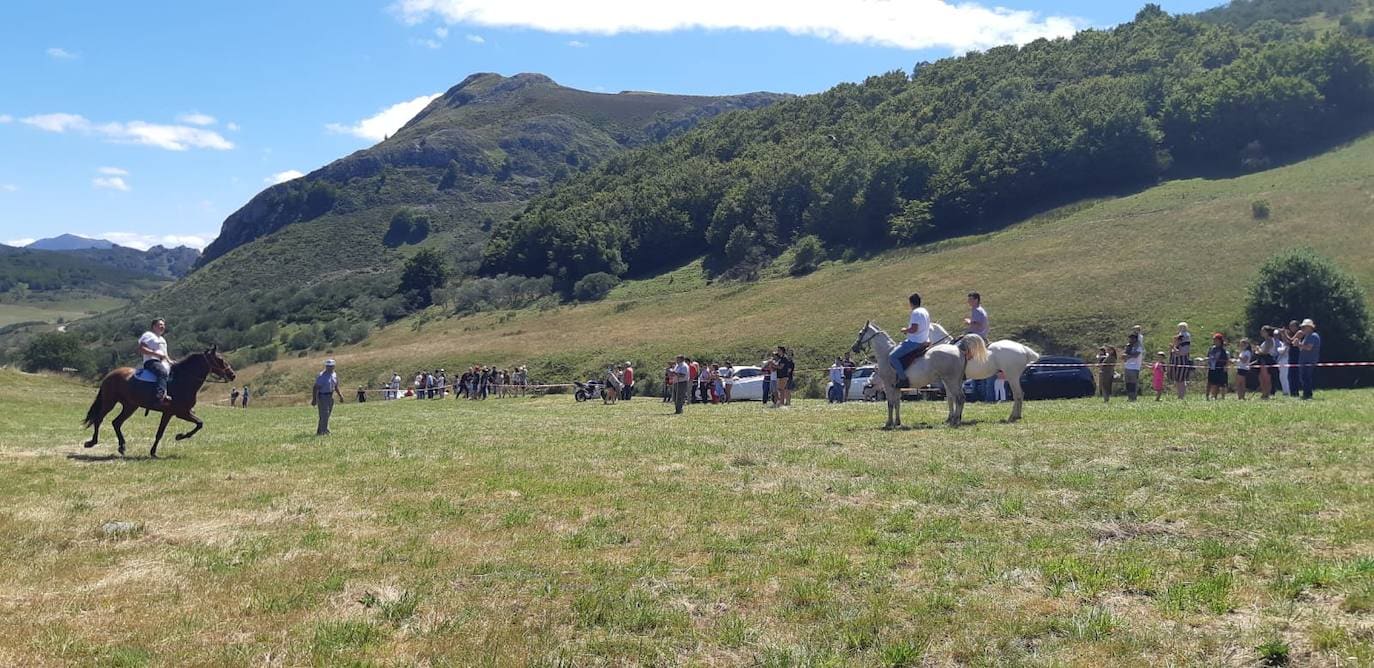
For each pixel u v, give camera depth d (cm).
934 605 709
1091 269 6341
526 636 674
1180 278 5762
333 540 961
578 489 1198
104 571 868
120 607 758
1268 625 632
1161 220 7175
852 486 1159
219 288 15688
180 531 1025
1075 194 9250
